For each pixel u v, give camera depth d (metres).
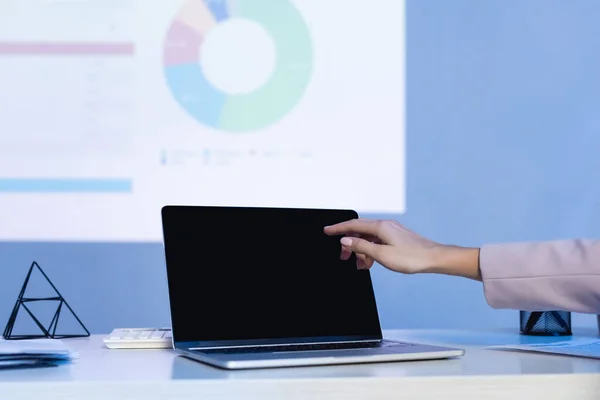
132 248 2.27
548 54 2.36
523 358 0.75
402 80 2.25
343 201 2.24
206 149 2.23
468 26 2.36
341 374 0.63
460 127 2.36
